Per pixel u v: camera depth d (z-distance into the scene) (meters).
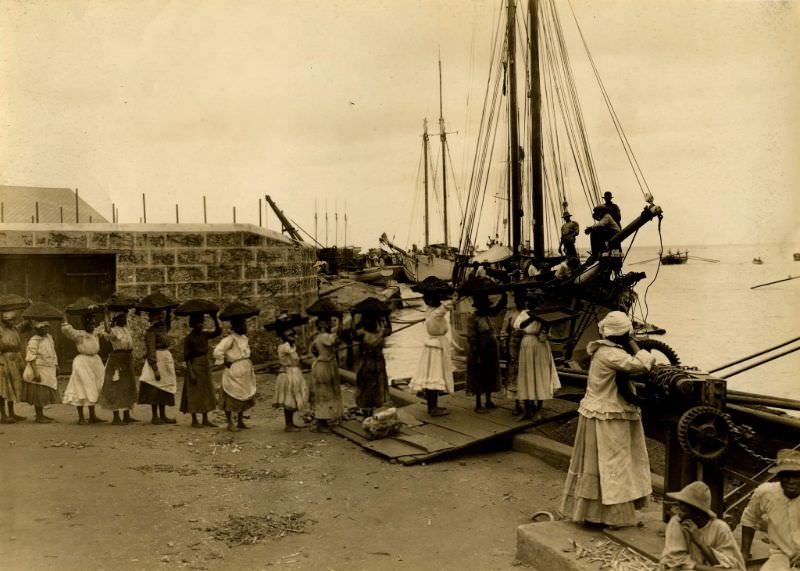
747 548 5.02
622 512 5.55
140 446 8.95
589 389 5.76
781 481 4.74
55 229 14.69
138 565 5.40
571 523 5.88
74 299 15.03
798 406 9.85
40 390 10.05
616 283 15.08
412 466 8.61
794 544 4.68
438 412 10.47
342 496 7.43
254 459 8.76
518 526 6.04
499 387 10.73
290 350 10.45
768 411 9.52
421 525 6.62
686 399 5.40
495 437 9.35
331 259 48.81
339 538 6.26
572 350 15.20
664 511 5.67
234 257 15.97
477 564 5.68
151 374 10.54
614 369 5.55
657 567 4.85
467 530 6.50
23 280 14.70
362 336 10.59
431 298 10.60
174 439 9.57
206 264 15.76
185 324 15.53
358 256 60.62
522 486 7.87
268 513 6.82
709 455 5.23
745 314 37.84
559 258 17.06
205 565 5.52
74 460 7.95
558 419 10.09
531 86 21.53
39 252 14.59
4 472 7.28
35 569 5.18
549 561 5.35
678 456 5.59
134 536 5.96
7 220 16.47
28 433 9.24
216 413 11.88
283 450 9.27
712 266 93.69
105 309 10.60
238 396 10.39
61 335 14.84
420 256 48.16
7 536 5.72
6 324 9.95
